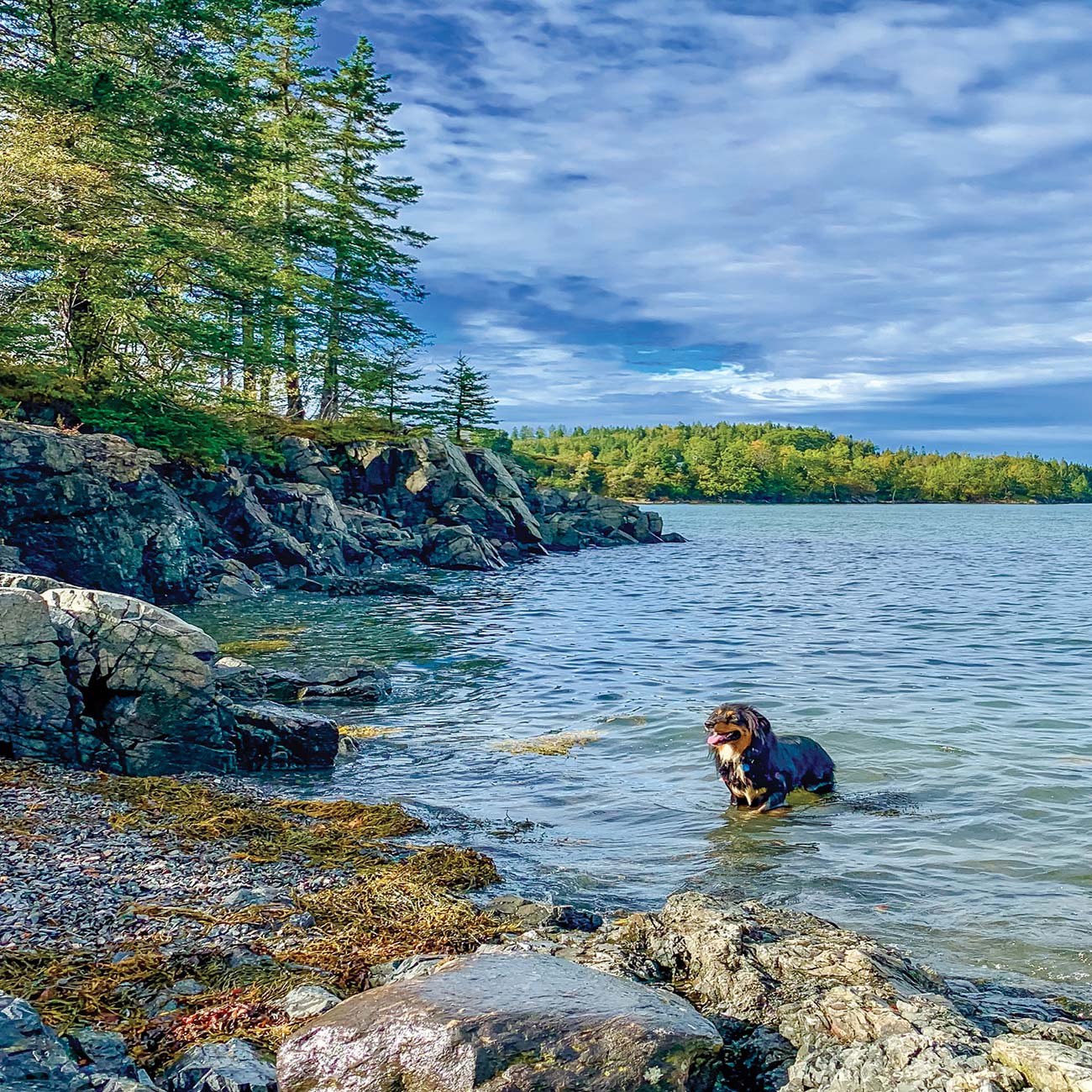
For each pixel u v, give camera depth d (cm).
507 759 1177
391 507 5031
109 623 1143
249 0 3947
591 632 2355
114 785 961
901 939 641
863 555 5631
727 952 542
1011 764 1095
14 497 2633
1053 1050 397
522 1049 386
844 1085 405
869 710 1409
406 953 584
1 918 607
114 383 3544
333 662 1861
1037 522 12106
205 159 3819
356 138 5525
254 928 620
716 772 1106
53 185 3344
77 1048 436
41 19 3522
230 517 3672
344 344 5706
